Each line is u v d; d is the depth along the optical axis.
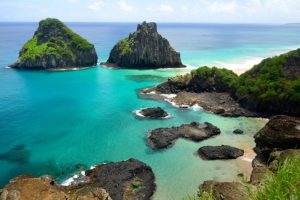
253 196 13.36
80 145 71.38
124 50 171.25
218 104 98.38
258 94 93.25
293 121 58.62
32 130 80.31
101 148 69.81
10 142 72.81
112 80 139.38
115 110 96.56
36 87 127.69
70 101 107.25
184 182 55.66
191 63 179.25
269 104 90.31
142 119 88.38
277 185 11.99
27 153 67.12
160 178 57.00
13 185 33.44
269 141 58.75
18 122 86.19
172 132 75.50
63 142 72.94
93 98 110.62
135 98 109.50
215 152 64.75
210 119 88.44
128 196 50.72
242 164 61.72
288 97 87.75
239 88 99.69
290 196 11.69
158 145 69.56
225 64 171.00
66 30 187.00
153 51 166.50
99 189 36.19
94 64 181.00
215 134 76.62
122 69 166.50
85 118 89.56
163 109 96.94
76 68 169.75
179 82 114.69
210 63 176.88
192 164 62.03
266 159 59.53
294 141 55.78
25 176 40.06
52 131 79.69
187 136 74.00
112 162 60.94
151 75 149.12
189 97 104.94
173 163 62.53
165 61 168.12
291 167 12.91
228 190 34.59
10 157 65.19
